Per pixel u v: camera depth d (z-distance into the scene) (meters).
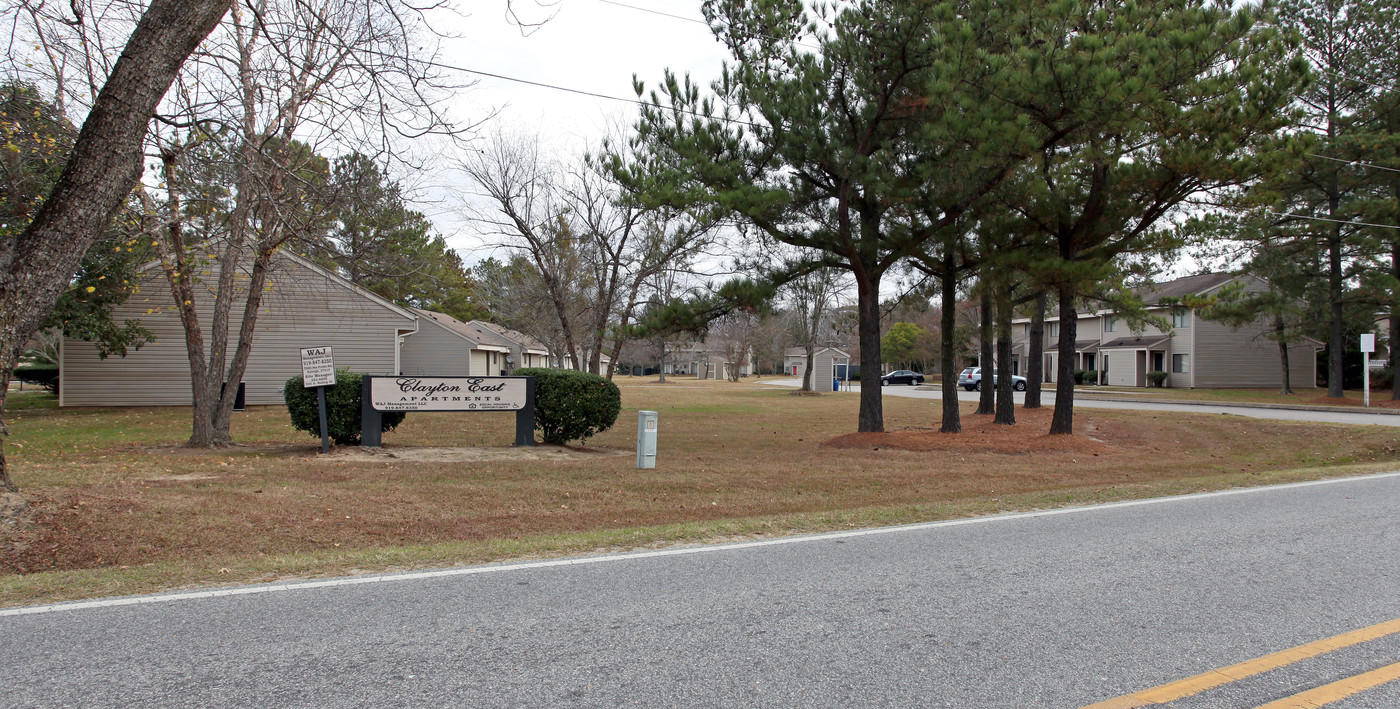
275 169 11.93
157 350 25.20
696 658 3.83
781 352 80.44
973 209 14.66
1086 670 3.69
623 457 13.09
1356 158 26.41
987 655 3.88
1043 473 12.16
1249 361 43.09
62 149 10.81
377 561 5.77
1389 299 27.89
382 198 13.07
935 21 12.96
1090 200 14.69
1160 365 46.94
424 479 10.17
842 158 13.63
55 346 31.72
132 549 6.62
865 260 15.37
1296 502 8.55
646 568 5.60
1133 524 7.29
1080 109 12.40
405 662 3.76
